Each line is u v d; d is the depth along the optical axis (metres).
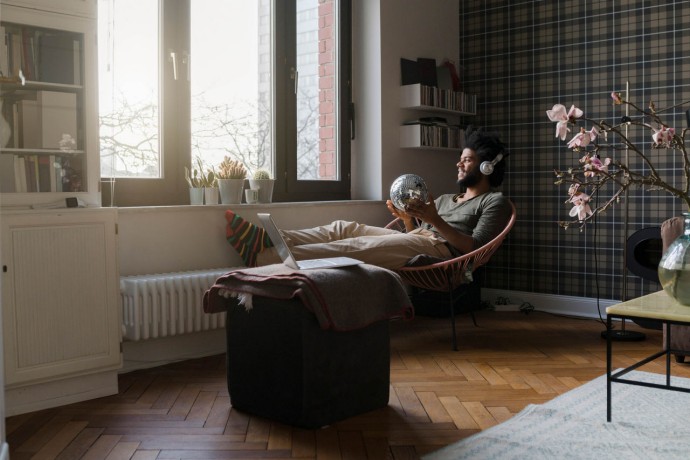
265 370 2.60
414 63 4.97
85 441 2.39
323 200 4.68
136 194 3.63
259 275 2.62
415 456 2.24
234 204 3.83
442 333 4.24
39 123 2.83
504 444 2.30
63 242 2.81
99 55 3.45
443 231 3.82
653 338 4.11
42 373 2.75
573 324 4.53
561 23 4.90
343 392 2.59
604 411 2.65
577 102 4.84
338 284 2.53
